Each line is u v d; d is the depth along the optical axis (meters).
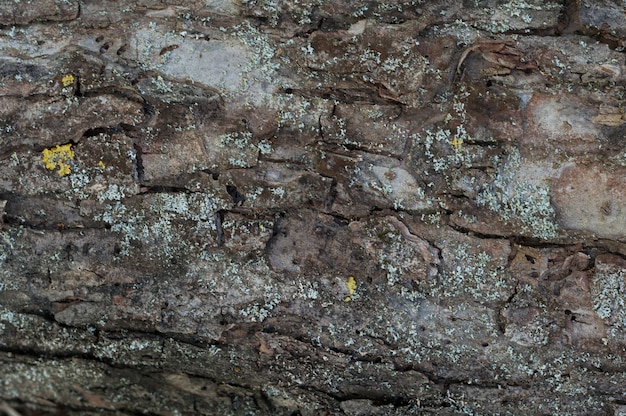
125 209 0.87
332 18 0.87
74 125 0.86
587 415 0.88
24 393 0.95
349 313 0.87
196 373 0.91
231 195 0.87
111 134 0.86
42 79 0.86
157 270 0.88
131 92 0.86
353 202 0.86
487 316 0.87
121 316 0.89
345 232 0.87
